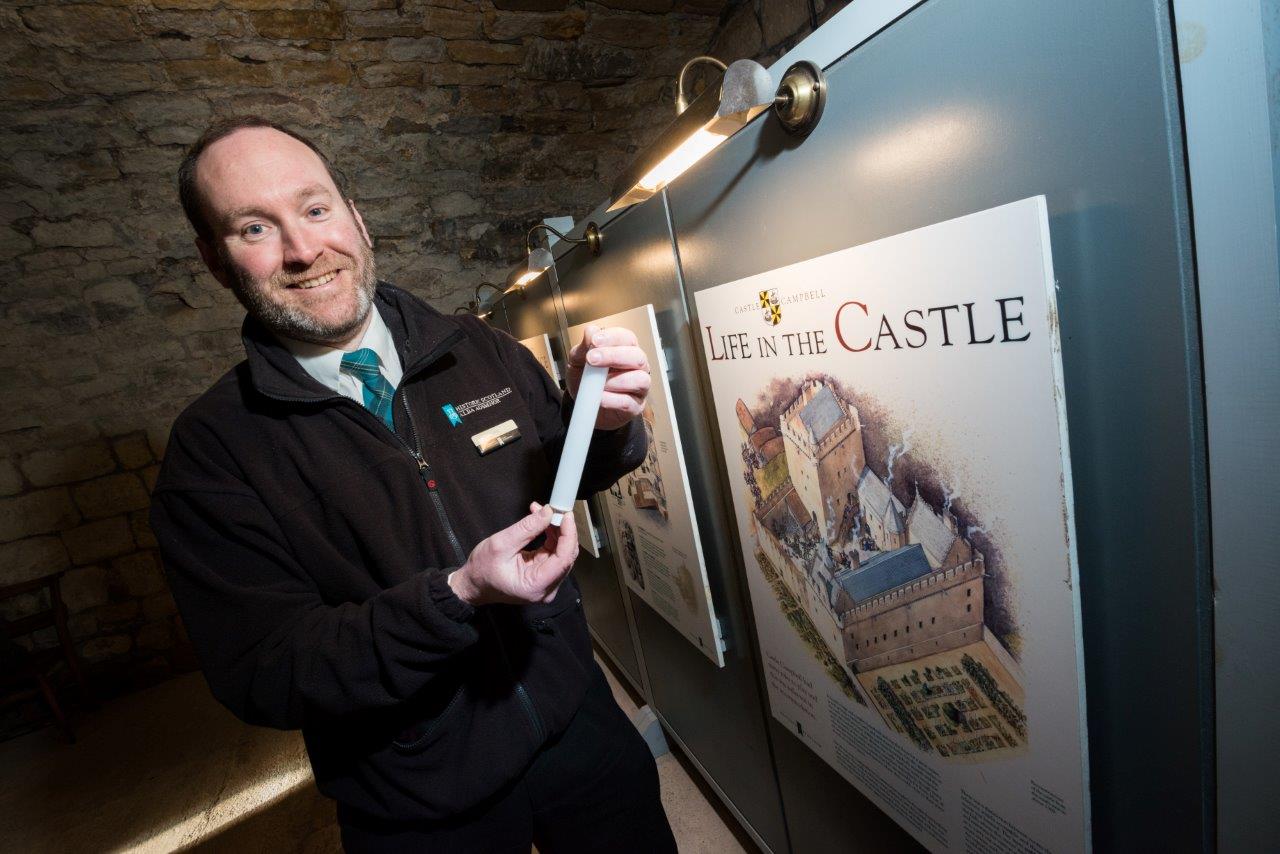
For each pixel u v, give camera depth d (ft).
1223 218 1.24
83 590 9.78
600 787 3.22
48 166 8.51
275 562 2.58
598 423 2.72
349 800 2.77
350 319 2.59
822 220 2.23
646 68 10.59
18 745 8.98
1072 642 1.71
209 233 2.55
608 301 4.38
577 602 3.37
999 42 1.54
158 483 2.55
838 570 2.59
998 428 1.72
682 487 3.81
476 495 2.87
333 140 9.85
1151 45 1.27
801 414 2.53
